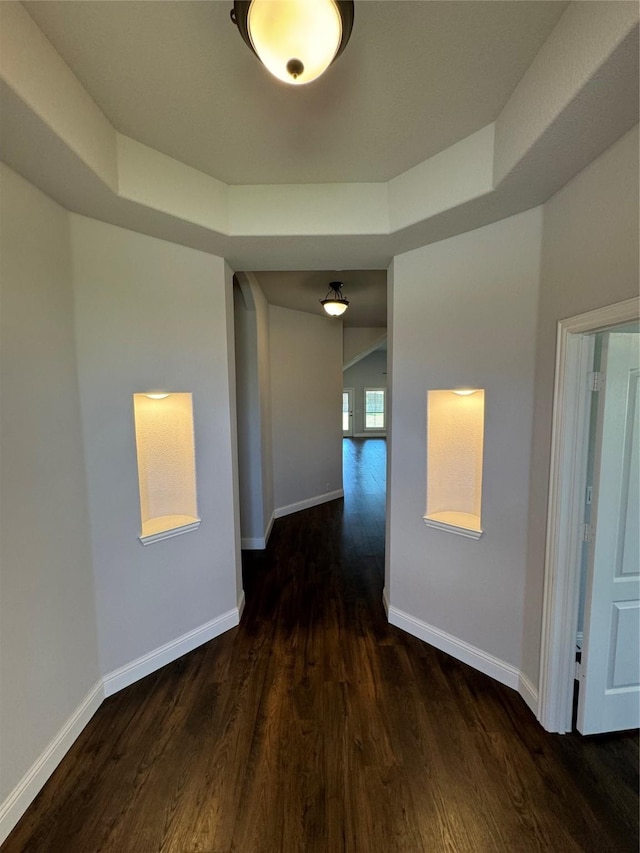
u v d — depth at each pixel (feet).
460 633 7.78
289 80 3.36
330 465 19.75
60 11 3.87
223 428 8.61
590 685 5.91
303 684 7.22
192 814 4.97
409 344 8.14
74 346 6.33
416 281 7.90
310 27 3.10
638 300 4.33
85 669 6.47
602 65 3.59
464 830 4.75
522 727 6.22
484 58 4.47
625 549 5.70
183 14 3.89
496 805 5.04
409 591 8.70
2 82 3.72
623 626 5.86
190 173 6.59
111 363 6.81
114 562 7.00
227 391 8.57
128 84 4.81
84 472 6.53
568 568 5.88
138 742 6.03
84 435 6.52
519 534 6.70
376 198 7.11
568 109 4.08
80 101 4.80
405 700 6.79
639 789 5.24
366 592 10.80
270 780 5.40
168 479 8.46
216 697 6.95
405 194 6.81
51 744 5.58
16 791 4.93
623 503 5.62
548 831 4.73
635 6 3.21
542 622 6.19
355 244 7.64
